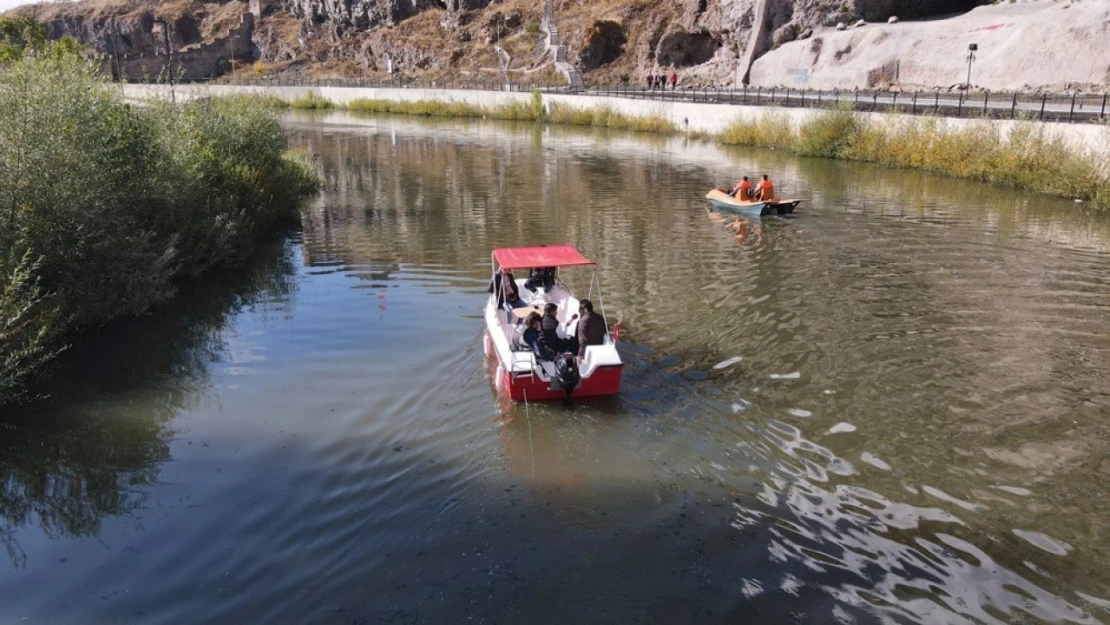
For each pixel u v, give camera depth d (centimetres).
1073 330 1257
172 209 1576
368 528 732
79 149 1298
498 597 632
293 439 920
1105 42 3494
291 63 10362
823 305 1392
